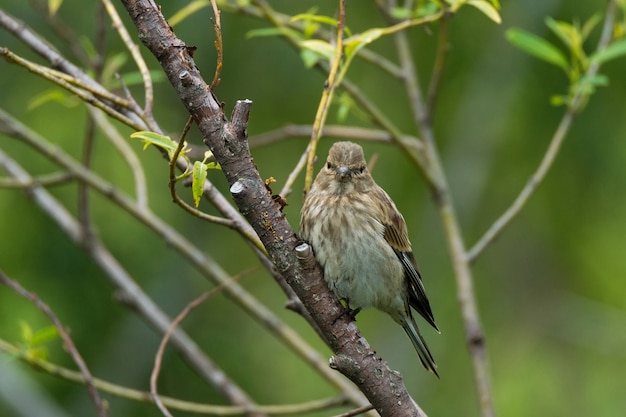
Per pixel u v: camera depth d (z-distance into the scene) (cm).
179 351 976
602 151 1338
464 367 1502
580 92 941
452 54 1388
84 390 1200
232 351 1273
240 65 1320
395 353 1481
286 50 1316
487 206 1542
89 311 1198
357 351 588
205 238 1329
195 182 549
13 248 1187
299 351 896
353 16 1336
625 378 1559
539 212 1473
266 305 1505
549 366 1555
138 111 662
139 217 923
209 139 561
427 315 902
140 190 934
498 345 1566
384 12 1002
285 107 1345
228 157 562
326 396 1441
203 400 1202
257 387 1264
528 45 916
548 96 1341
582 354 1562
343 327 589
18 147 1248
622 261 1522
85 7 1276
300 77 1326
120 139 941
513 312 1577
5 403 1104
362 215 854
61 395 1198
